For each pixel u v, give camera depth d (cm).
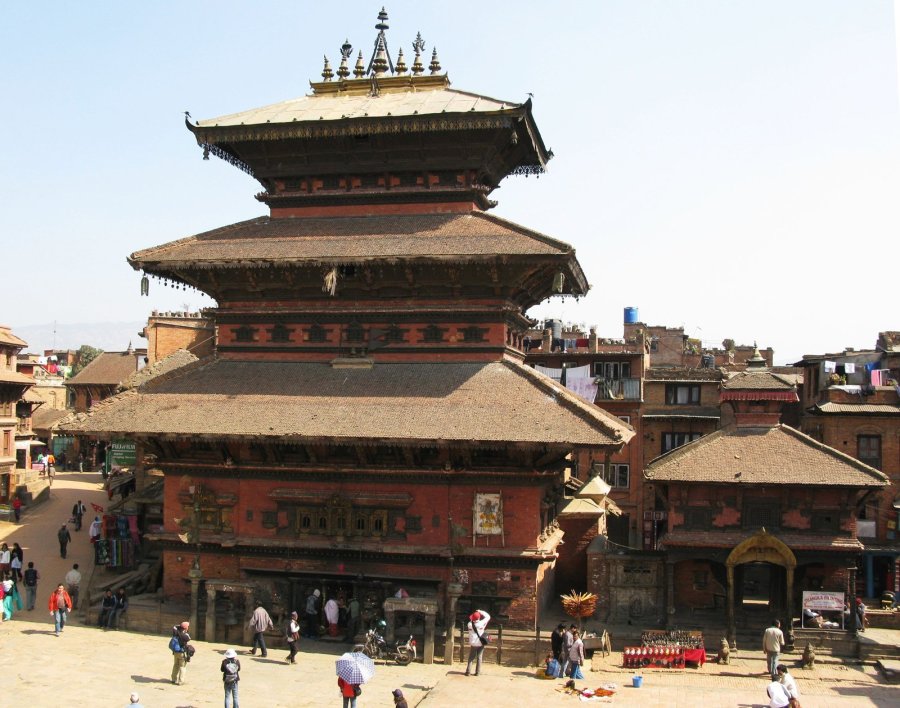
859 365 6575
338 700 2989
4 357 7612
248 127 4288
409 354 4100
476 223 4141
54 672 3216
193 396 4081
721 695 3228
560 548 4675
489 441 3506
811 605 4016
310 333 4231
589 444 3441
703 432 7638
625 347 8106
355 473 3881
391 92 4716
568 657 3397
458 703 2989
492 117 4081
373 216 4381
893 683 3566
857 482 4041
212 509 4041
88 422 3981
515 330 4341
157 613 3962
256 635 3600
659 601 4209
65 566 5066
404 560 3825
